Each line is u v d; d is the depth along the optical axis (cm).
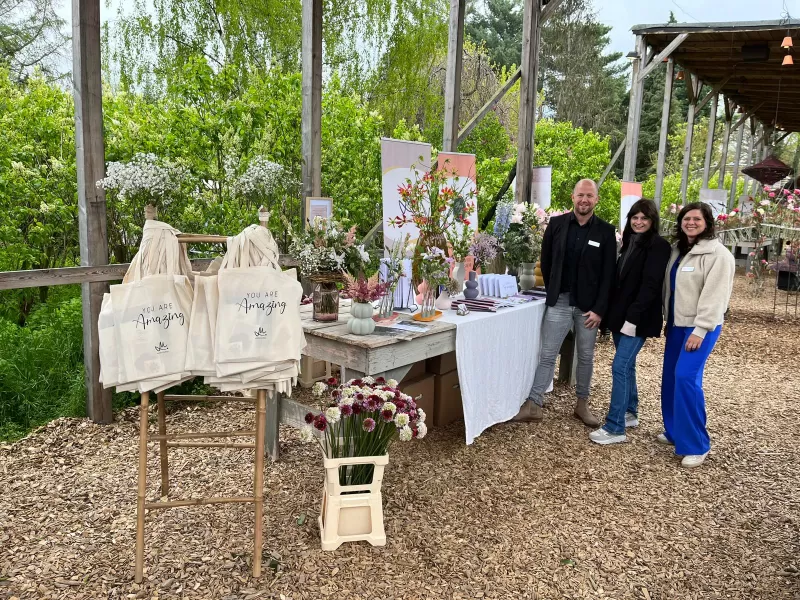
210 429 387
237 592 227
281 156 568
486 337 366
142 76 966
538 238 477
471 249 436
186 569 240
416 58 1158
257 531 234
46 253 528
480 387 366
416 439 392
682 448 368
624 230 402
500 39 2438
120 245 468
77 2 346
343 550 259
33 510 282
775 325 796
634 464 369
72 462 336
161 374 221
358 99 746
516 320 397
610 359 622
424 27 1148
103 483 312
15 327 466
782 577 254
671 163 2633
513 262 484
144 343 218
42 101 534
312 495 306
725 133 1537
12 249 489
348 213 657
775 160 1281
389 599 228
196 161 521
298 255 329
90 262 370
